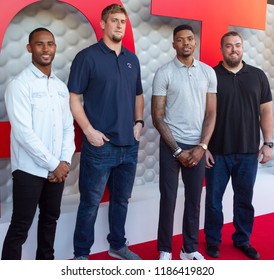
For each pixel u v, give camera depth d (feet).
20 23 8.93
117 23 7.97
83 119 7.98
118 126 8.13
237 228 9.78
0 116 8.94
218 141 9.19
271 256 9.46
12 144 7.04
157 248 9.11
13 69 8.98
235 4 10.99
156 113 8.55
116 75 8.09
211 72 8.67
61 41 9.44
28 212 7.03
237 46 8.92
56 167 6.93
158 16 10.80
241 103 9.06
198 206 8.88
